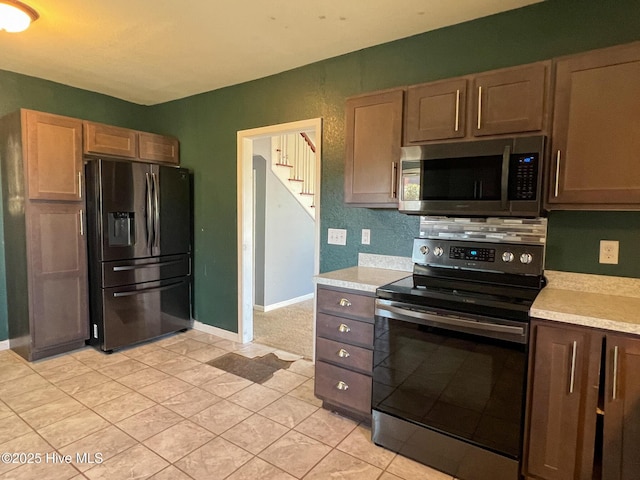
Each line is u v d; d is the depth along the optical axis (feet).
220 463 6.49
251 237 12.27
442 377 6.29
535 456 5.65
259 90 11.18
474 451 6.08
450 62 8.03
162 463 6.46
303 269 18.06
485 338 5.86
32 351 10.35
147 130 14.34
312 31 8.24
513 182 6.22
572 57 5.83
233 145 11.92
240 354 11.23
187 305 13.15
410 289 6.77
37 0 7.03
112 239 11.05
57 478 6.07
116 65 10.28
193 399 8.59
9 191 10.63
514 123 6.37
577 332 5.26
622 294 6.44
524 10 7.19
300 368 10.33
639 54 5.37
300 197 17.38
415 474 6.33
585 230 6.71
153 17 7.67
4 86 10.86
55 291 10.62
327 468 6.43
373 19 7.71
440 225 7.78
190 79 11.35
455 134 6.97
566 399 5.39
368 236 9.34
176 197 12.50
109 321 11.02
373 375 7.09
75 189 10.80
